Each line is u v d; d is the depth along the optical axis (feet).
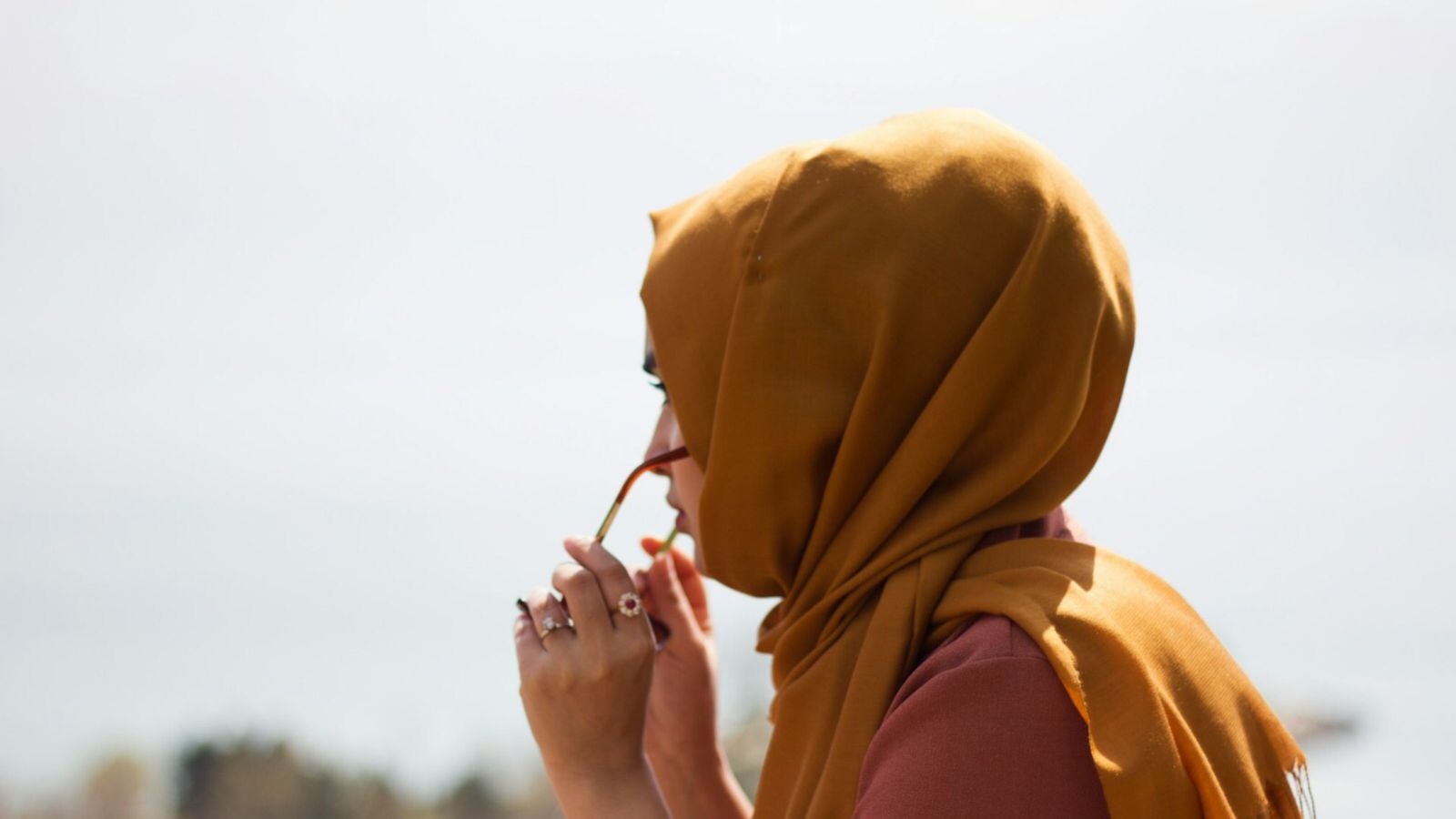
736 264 4.44
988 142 4.37
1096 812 3.55
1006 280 4.23
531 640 4.70
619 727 4.54
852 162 4.34
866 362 4.28
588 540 4.77
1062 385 4.20
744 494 4.41
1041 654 3.68
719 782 5.96
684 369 4.59
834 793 3.89
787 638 4.37
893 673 3.95
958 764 3.56
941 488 4.25
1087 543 4.41
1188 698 3.85
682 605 6.07
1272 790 4.00
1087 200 4.55
